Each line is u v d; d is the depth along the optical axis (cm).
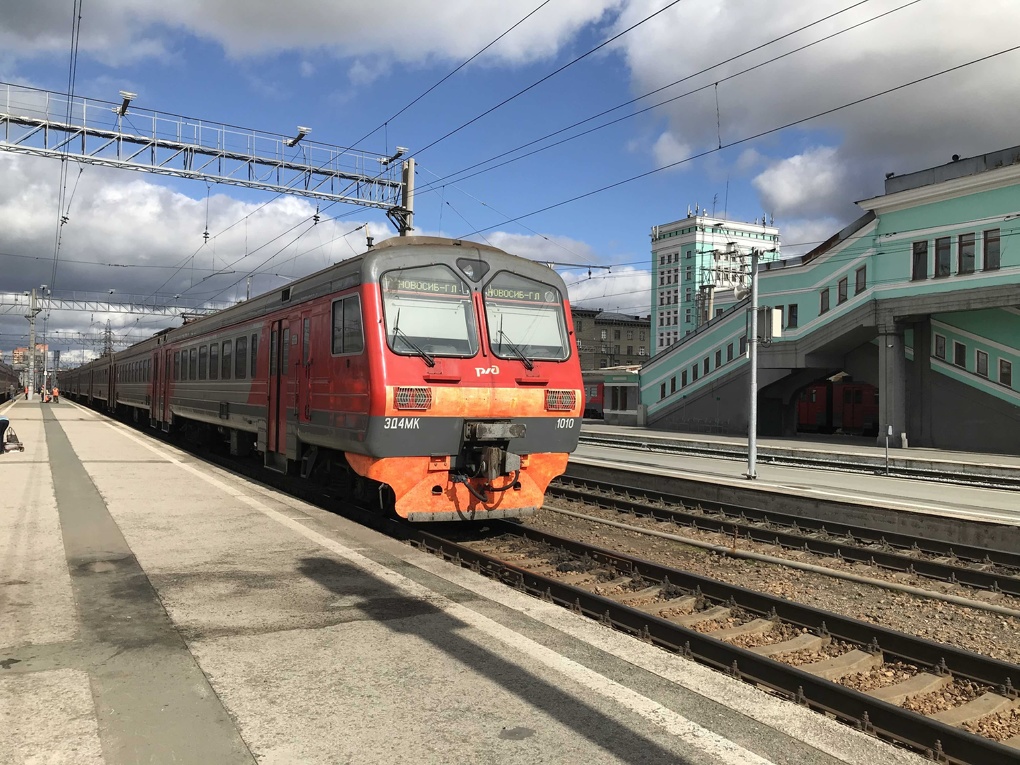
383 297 822
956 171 2686
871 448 2792
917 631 626
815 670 500
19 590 565
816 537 1041
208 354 1622
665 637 537
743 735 345
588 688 395
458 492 852
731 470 1916
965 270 2653
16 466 1373
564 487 1438
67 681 394
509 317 895
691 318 7750
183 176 2156
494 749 330
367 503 1011
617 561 778
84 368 5141
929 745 388
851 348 3297
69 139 2033
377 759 320
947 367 2811
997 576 777
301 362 1035
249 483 1161
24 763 307
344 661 430
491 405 856
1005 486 1672
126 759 314
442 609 526
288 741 334
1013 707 454
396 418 802
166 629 480
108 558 669
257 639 464
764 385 3497
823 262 3209
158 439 2166
